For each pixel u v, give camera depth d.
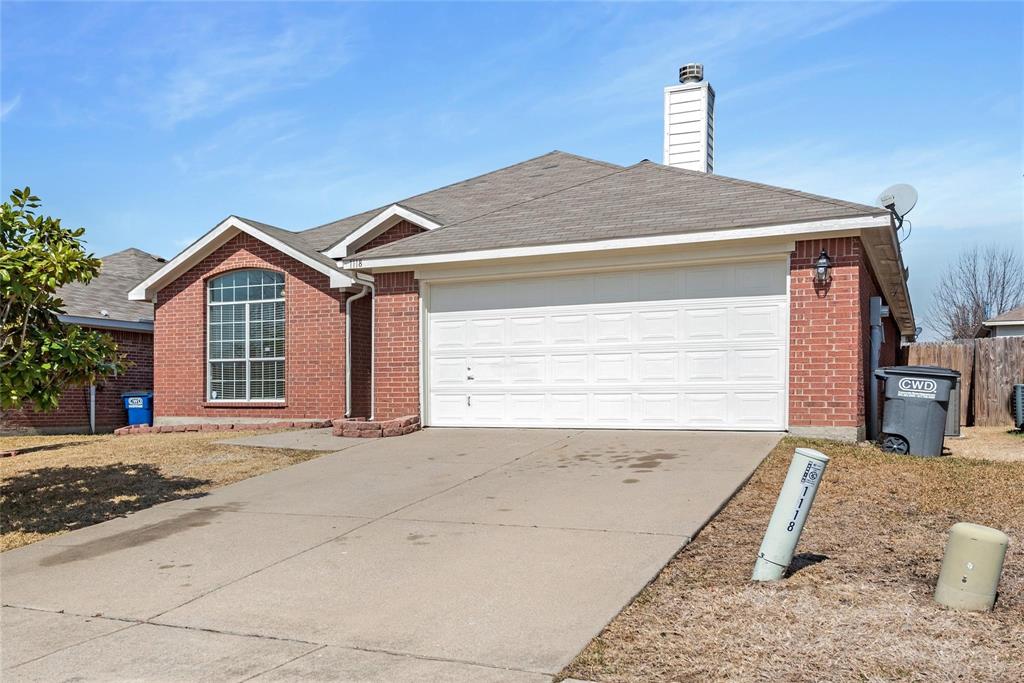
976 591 4.65
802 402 10.34
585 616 4.71
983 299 41.09
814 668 3.92
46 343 7.69
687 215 11.21
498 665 4.13
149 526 7.43
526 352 12.01
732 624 4.51
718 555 5.78
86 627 5.01
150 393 17.95
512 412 12.08
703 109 17.25
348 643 4.53
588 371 11.61
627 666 4.04
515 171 18.41
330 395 15.27
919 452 9.38
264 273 16.11
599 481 8.12
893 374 9.59
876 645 4.17
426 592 5.28
